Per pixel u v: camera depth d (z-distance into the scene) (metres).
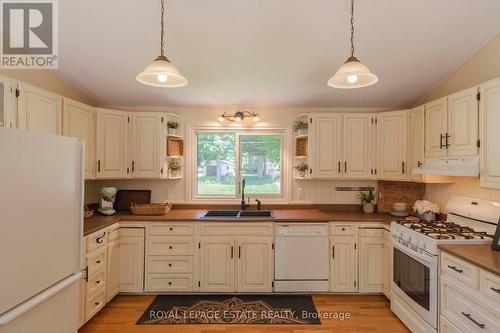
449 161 2.41
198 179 3.77
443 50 2.50
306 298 2.96
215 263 3.01
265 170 3.75
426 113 2.81
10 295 1.20
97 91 3.23
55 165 1.48
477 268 1.65
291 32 2.32
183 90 3.24
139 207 3.23
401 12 2.10
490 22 2.17
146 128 3.32
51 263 1.45
